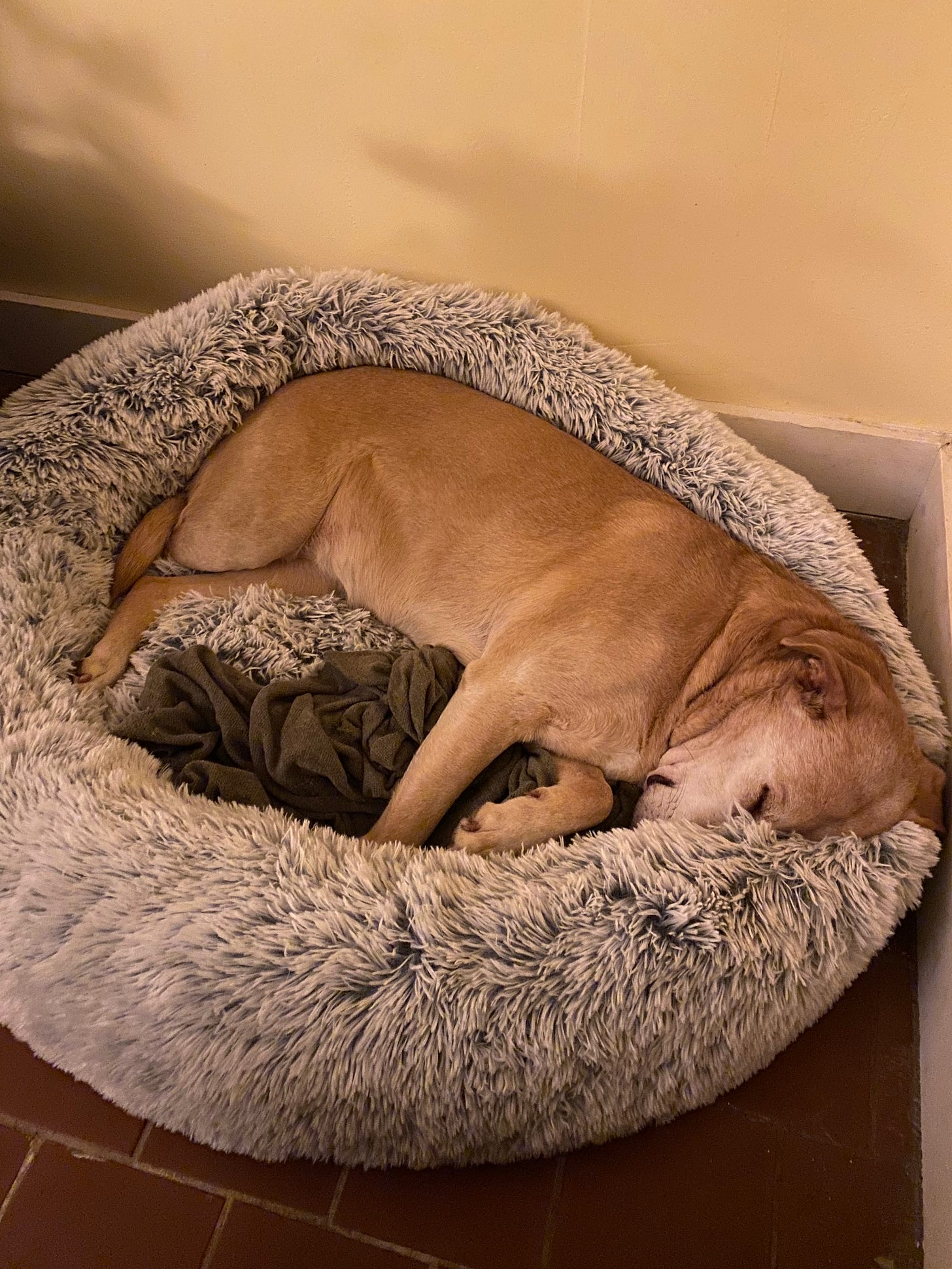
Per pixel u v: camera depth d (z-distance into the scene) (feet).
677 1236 2.30
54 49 2.87
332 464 2.96
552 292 3.20
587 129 2.77
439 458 2.90
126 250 3.39
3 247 3.46
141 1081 2.23
